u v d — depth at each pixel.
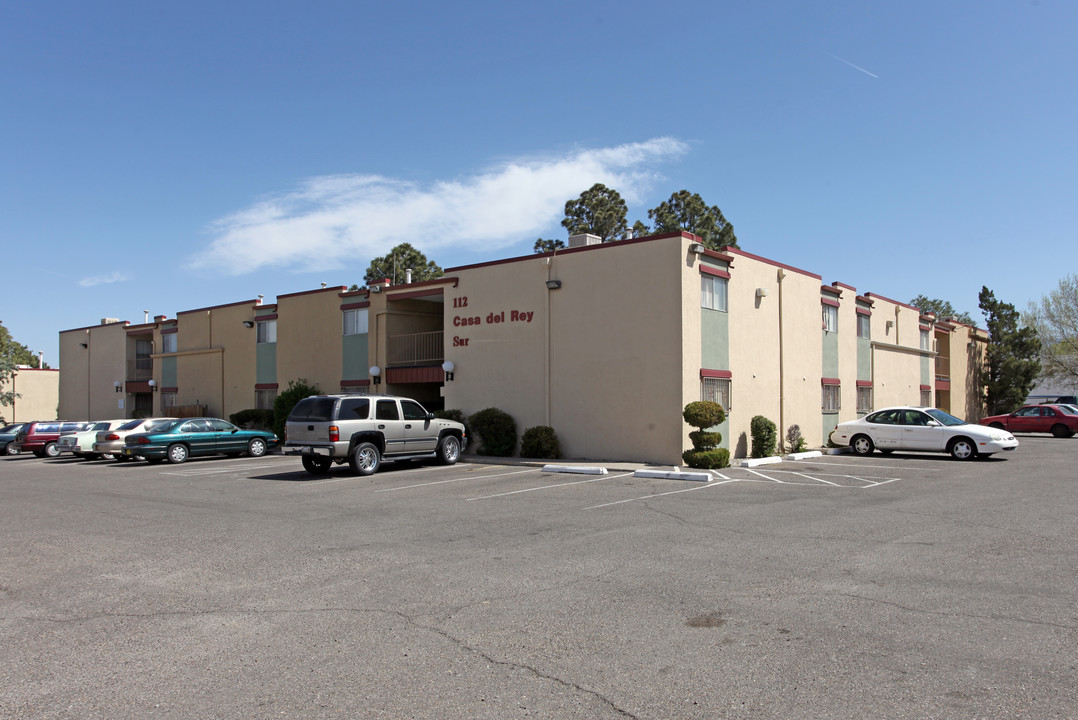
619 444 20.52
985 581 7.14
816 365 26.45
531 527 10.49
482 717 4.35
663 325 19.83
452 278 24.78
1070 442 29.02
